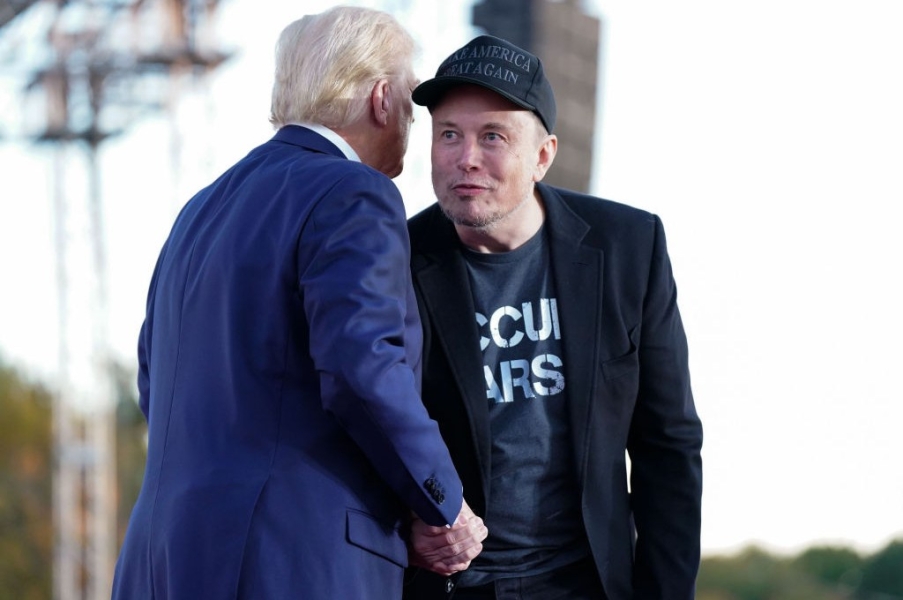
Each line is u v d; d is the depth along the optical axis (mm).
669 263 3281
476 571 3129
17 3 12008
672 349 3256
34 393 32562
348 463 2760
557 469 3133
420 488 2686
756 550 31719
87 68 12758
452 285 3113
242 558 2623
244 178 2939
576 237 3186
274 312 2723
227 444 2703
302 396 2730
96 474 16422
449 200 2996
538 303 3158
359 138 3039
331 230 2703
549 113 3051
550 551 3162
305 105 2988
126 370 29406
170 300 2918
